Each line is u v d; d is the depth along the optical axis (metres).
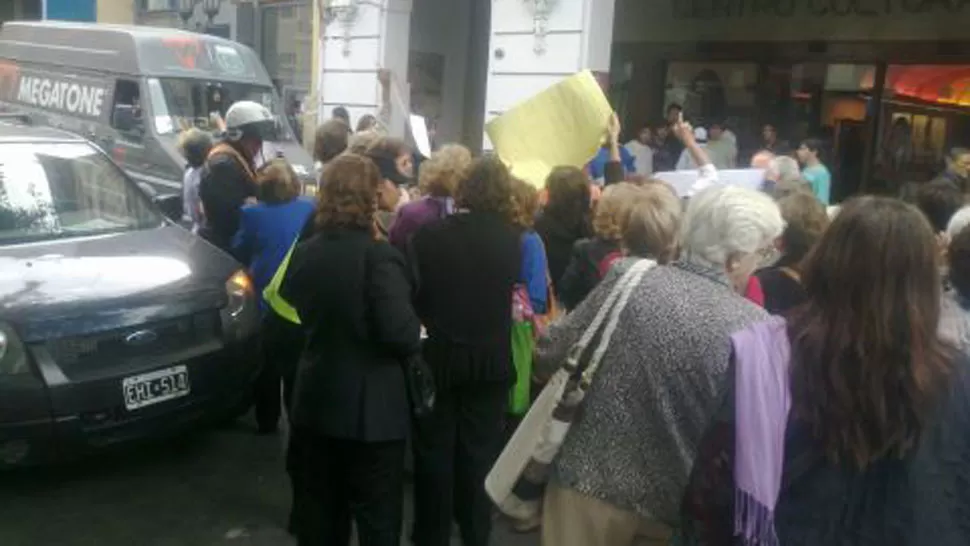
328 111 13.58
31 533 3.88
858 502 1.81
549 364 2.53
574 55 10.27
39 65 12.14
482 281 3.41
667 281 2.33
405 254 3.50
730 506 1.89
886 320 1.77
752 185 5.13
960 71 10.69
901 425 1.75
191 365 4.33
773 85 12.66
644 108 14.20
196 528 3.99
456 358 3.40
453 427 3.54
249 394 4.77
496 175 3.49
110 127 10.73
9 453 3.88
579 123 4.83
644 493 2.30
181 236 5.16
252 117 5.53
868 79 11.66
